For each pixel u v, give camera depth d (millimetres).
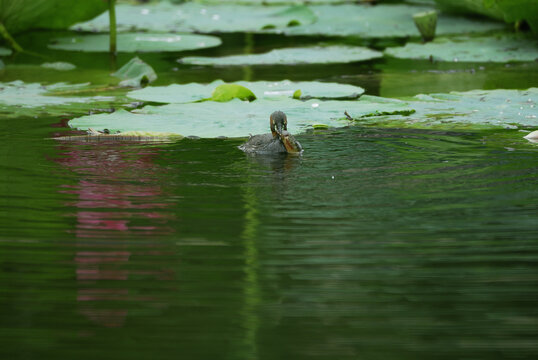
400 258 8250
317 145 13297
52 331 6828
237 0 36219
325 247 8562
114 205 10000
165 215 9625
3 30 24625
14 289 7531
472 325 6883
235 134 13711
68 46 25484
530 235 8828
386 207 9859
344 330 6820
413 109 16188
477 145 13188
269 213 9695
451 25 28703
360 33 27891
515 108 16234
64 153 12742
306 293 7504
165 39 26453
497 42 25250
